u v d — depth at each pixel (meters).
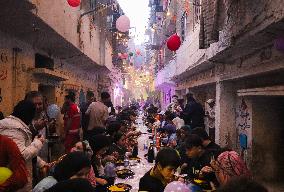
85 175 3.35
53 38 9.97
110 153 6.80
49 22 8.28
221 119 10.47
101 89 26.98
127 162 6.66
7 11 6.71
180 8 19.66
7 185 3.34
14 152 3.50
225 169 3.82
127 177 5.80
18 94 8.84
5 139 3.53
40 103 5.46
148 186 3.88
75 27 12.22
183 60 17.75
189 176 5.43
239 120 9.88
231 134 10.38
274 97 8.52
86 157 3.35
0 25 7.65
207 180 4.68
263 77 7.89
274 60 6.24
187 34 16.03
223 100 10.46
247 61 8.21
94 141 5.31
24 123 4.32
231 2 6.36
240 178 1.40
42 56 10.98
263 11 5.68
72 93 9.44
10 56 8.37
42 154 7.65
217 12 6.86
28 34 8.88
